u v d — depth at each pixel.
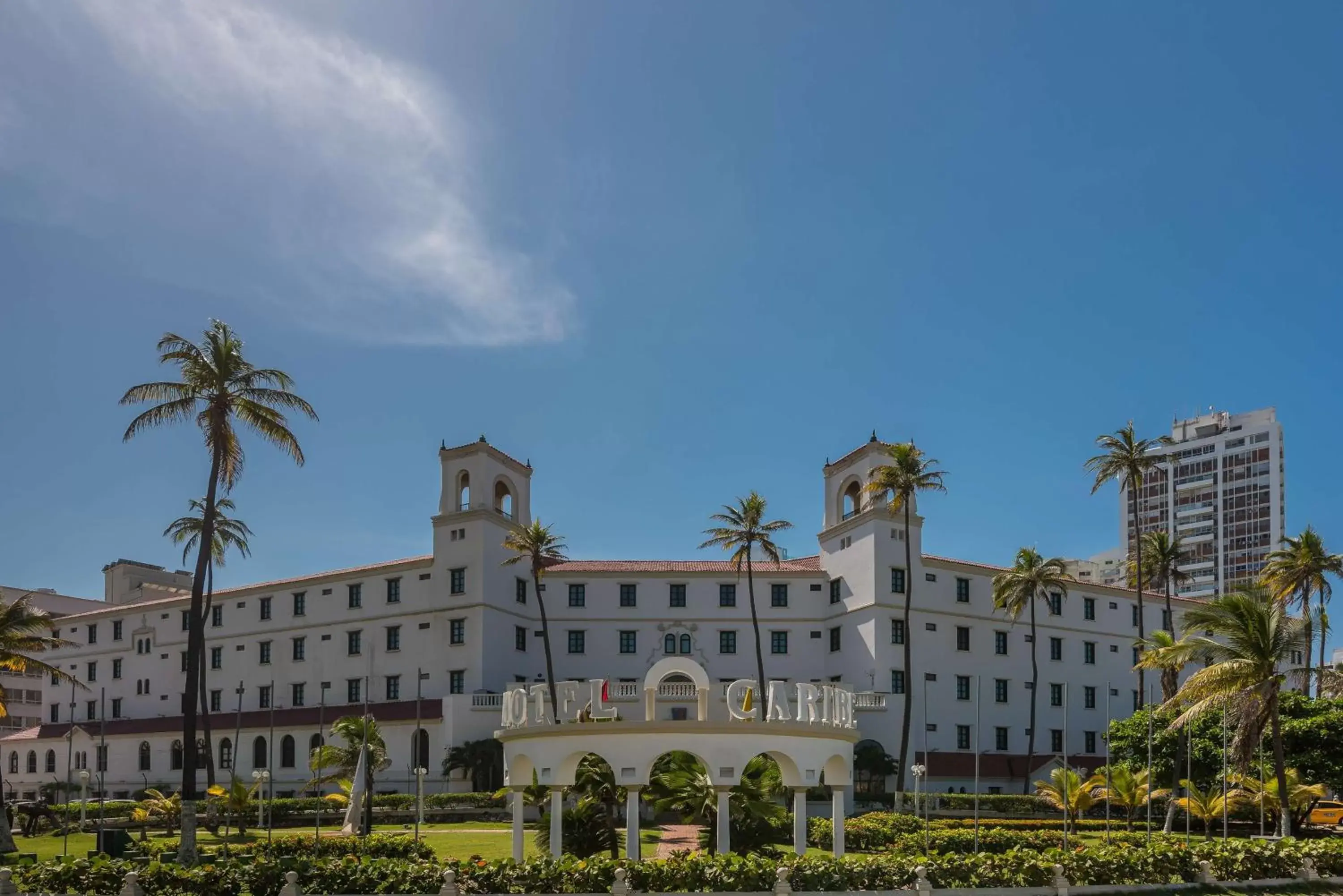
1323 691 66.69
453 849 46.19
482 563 80.31
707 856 28.00
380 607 84.19
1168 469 174.75
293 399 50.12
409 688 81.25
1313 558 70.31
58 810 71.38
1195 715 44.97
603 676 84.50
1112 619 91.38
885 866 28.62
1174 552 82.88
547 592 86.38
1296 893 33.38
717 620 85.38
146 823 61.94
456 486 83.75
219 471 49.75
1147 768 54.97
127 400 48.16
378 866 28.16
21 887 27.72
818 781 30.98
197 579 47.03
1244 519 164.62
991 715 82.31
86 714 97.88
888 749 75.12
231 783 79.75
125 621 97.81
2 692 63.56
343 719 61.34
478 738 75.12
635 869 26.91
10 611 57.50
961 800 68.06
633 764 29.22
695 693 74.44
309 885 27.36
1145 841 44.53
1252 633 44.16
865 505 82.75
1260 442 165.50
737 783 29.22
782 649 84.69
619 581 86.44
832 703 32.22
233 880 27.41
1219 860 33.53
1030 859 30.56
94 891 27.52
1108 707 67.44
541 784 30.23
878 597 79.00
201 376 48.31
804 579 85.75
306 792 78.69
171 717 90.38
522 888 26.73
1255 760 58.22
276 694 86.88
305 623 87.12
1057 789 56.19
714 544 73.75
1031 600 80.25
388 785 76.06
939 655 81.25
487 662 79.25
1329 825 66.50
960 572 84.00
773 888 27.12
